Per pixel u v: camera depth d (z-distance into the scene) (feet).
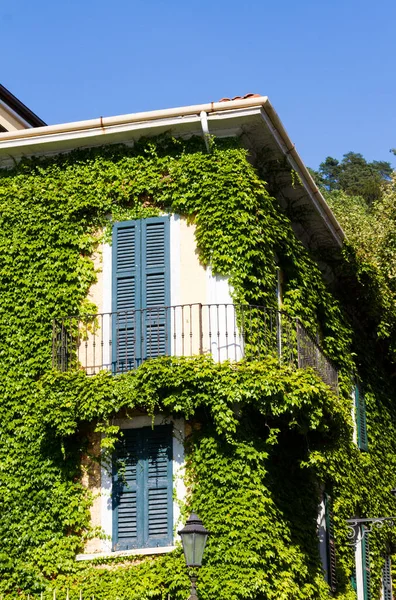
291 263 63.82
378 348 83.56
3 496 53.52
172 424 53.47
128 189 58.29
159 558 51.11
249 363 52.08
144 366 52.24
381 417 80.79
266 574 49.96
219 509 50.83
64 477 53.31
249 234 55.93
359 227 99.04
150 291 56.44
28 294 57.16
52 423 52.95
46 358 55.72
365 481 72.69
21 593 51.70
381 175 236.63
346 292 77.46
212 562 49.96
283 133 58.95
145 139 58.90
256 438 52.42
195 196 57.06
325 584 57.41
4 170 60.80
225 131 58.03
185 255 56.59
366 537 70.95
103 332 56.13
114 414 53.36
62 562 51.85
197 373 51.49
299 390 52.21
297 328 57.88
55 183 59.41
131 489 52.95
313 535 57.93
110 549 52.13
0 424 54.90
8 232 58.85
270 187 62.54
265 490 51.57
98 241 58.18
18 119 72.23
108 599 50.60
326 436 58.29
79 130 58.75
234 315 54.39
